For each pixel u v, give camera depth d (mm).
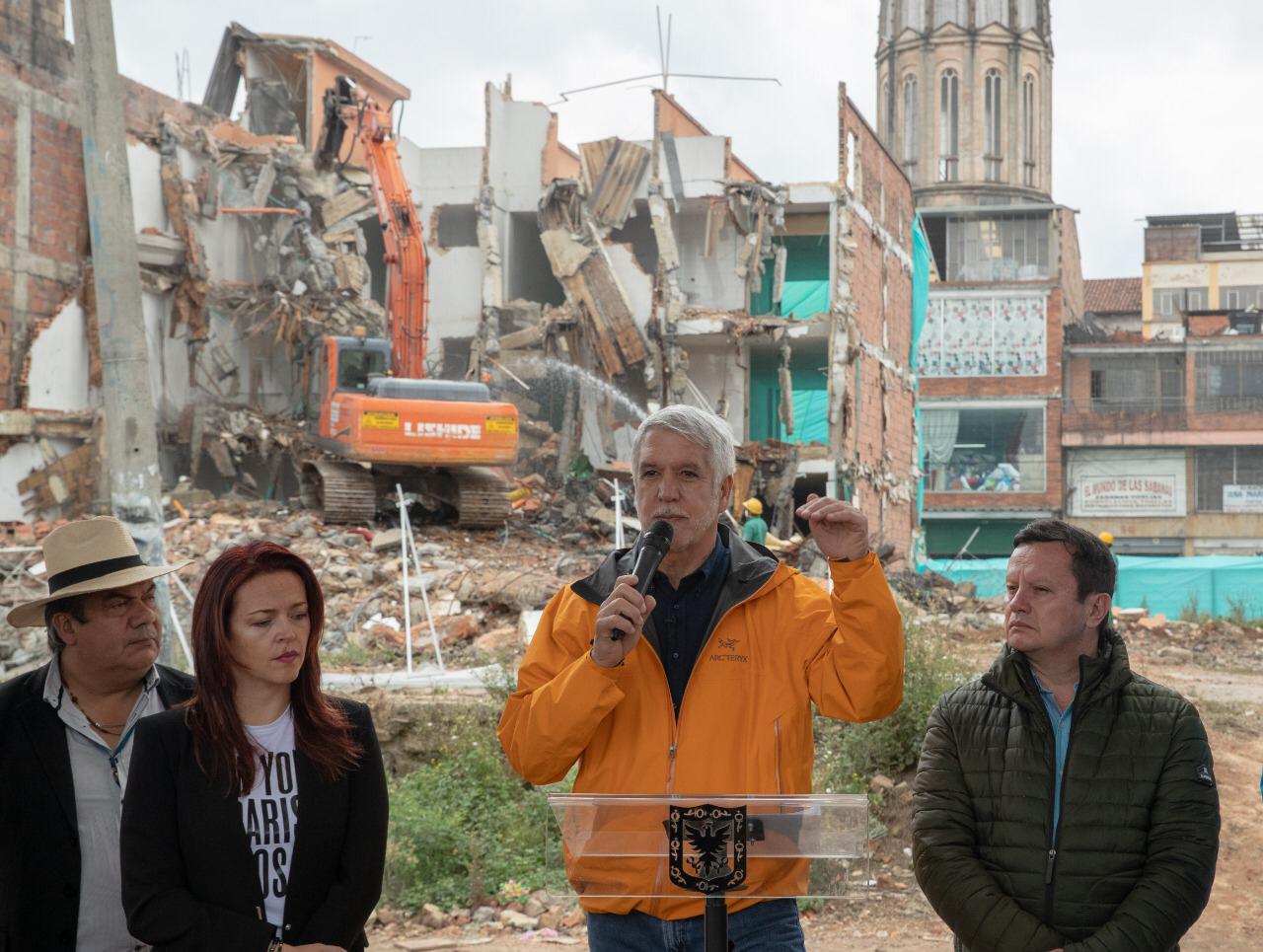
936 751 3736
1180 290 61375
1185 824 3467
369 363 22641
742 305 33000
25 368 23406
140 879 3193
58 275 24453
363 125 24828
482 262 33094
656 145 31844
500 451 21359
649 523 3404
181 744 3279
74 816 3562
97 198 9328
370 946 7242
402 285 23891
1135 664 15531
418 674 11102
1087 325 56000
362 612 15859
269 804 3307
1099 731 3555
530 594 15367
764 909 3287
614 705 3242
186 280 27812
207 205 28875
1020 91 75625
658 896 2945
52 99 24406
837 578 3248
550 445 30734
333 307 29078
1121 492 48969
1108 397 49969
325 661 13258
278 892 3281
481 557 19641
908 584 22391
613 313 31531
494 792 9086
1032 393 48906
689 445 3377
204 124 29594
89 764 3631
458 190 34188
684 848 2910
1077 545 3623
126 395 9391
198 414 27375
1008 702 3670
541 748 3240
